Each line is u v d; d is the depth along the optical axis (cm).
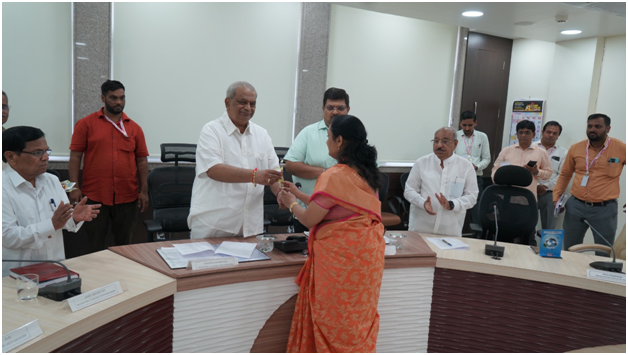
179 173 308
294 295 201
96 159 311
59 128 363
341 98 257
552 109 547
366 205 176
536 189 436
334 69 489
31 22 340
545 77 563
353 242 174
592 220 378
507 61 598
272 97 452
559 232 236
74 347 135
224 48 419
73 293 149
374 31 502
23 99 344
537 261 227
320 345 179
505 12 405
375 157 181
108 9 359
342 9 480
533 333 219
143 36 383
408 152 554
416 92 543
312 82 461
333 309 176
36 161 177
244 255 193
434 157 276
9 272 175
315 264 181
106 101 308
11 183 180
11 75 337
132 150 326
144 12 380
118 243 336
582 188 379
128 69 381
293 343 192
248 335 192
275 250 210
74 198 301
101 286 153
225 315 184
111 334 147
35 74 347
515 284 217
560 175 402
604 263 218
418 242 240
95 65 361
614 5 366
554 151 476
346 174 175
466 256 226
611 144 366
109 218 344
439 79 555
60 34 353
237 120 214
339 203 173
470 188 270
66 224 193
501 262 220
